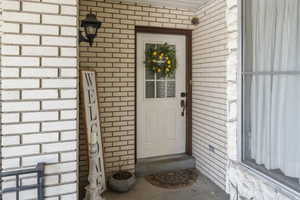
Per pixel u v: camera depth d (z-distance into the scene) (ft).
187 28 10.50
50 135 4.51
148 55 10.20
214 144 9.11
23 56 4.28
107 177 9.19
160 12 9.95
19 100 4.29
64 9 4.50
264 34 3.91
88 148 7.25
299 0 3.31
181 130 11.06
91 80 8.04
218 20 8.67
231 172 4.50
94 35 6.38
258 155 4.03
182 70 10.94
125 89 9.51
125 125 9.58
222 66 8.48
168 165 10.16
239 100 4.24
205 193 8.27
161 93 10.67
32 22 4.31
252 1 4.12
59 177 4.59
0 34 4.26
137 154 10.41
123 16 9.32
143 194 8.20
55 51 4.47
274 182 3.47
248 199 3.99
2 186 4.30
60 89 4.54
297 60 3.34
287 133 3.51
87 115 7.40
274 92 3.73
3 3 4.14
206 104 9.68
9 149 4.27
